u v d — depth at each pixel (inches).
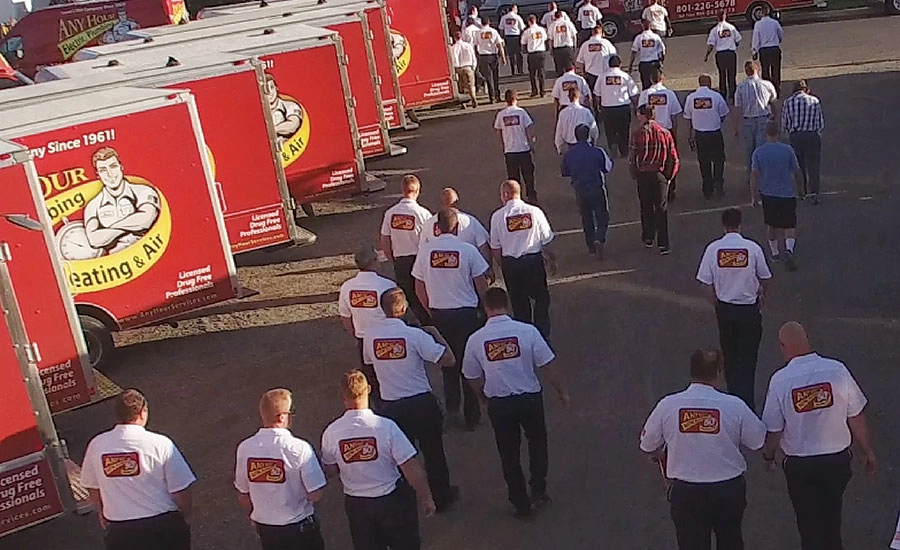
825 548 260.8
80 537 348.5
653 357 416.2
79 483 362.6
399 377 308.2
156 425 417.4
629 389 392.5
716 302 350.3
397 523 264.8
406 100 887.7
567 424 372.5
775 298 458.0
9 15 1353.3
